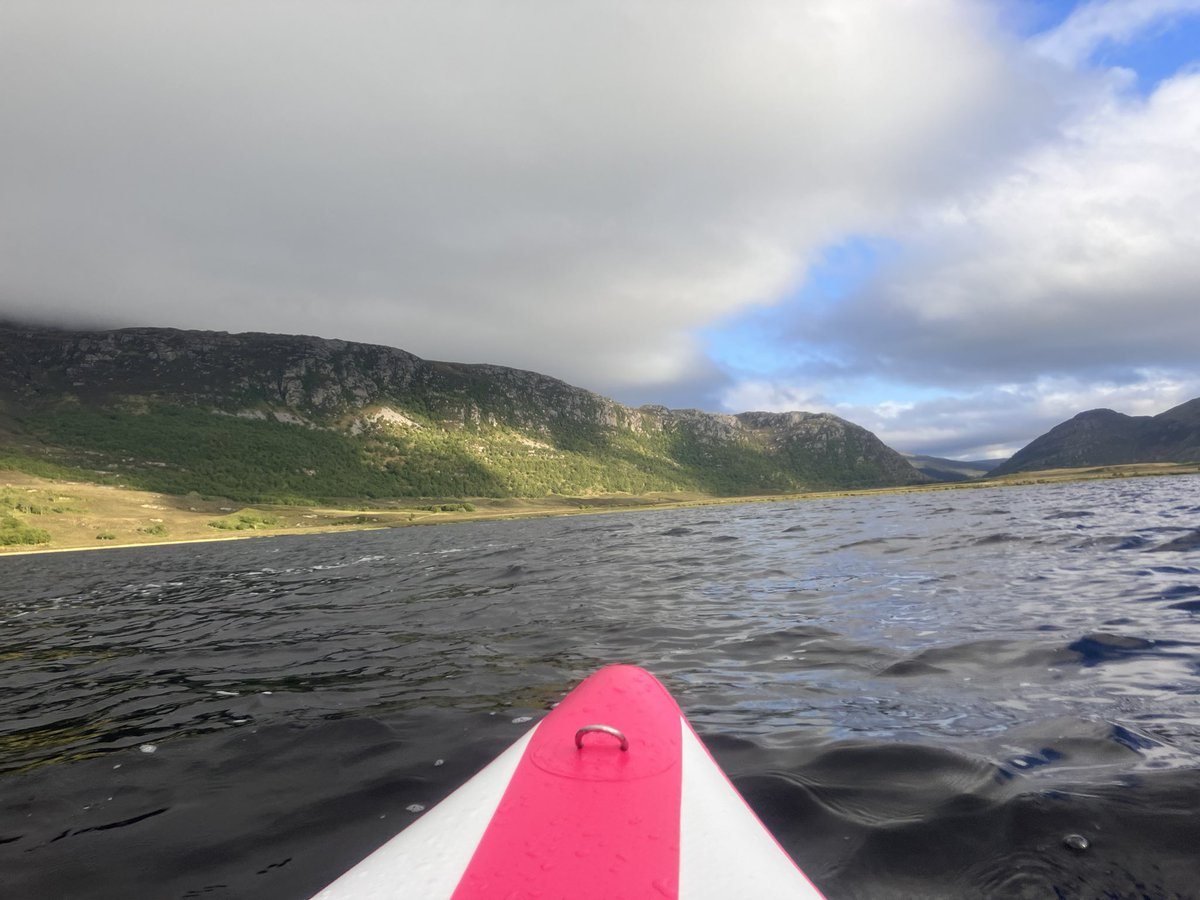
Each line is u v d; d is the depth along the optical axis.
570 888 2.16
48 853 3.86
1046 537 19.25
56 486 125.38
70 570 37.09
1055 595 10.41
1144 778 3.95
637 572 17.88
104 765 5.28
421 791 4.44
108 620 14.26
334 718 6.15
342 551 42.09
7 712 7.13
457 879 2.25
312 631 11.14
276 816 4.20
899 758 4.52
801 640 8.53
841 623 9.45
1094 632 7.78
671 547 26.73
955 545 19.06
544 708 6.14
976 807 3.72
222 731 5.97
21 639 12.32
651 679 4.33
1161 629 7.79
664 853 2.37
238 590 19.38
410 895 2.19
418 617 11.97
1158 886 2.91
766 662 7.55
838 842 3.46
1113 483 100.50
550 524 81.75
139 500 123.75
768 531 33.44
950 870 3.14
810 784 4.18
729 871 2.29
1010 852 3.24
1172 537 17.27
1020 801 3.75
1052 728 4.91
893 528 28.28
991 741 4.74
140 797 4.62
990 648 7.40
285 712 6.45
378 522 124.12
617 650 8.52
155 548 73.44
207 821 4.19
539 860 2.33
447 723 5.81
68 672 9.09
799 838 3.53
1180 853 3.14
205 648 10.21
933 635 8.26
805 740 5.02
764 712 5.80
